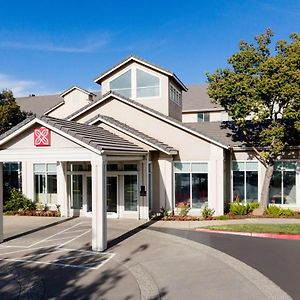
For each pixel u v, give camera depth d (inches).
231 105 752.3
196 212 769.6
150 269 399.2
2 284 356.8
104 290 337.7
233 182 814.5
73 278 372.2
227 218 718.5
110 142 586.2
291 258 432.5
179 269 397.7
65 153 500.7
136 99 884.0
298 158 781.3
